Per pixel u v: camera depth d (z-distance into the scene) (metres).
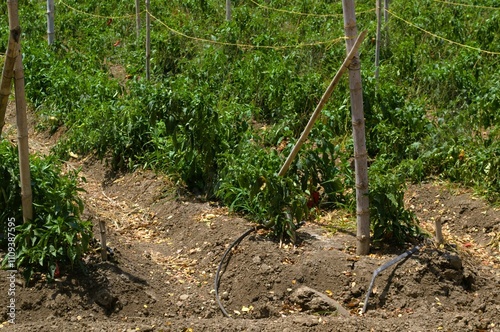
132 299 5.67
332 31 9.77
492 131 7.47
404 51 8.89
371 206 5.96
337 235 6.25
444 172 7.12
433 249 5.86
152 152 7.41
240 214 6.48
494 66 8.94
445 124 7.59
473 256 6.25
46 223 5.61
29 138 8.53
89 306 5.57
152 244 6.45
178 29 10.06
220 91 8.63
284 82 8.22
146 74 8.88
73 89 8.58
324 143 6.64
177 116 6.83
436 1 10.36
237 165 6.34
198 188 6.97
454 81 8.40
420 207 6.93
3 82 5.39
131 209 6.98
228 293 5.85
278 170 6.44
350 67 5.79
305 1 11.02
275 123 8.07
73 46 10.46
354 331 5.30
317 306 5.64
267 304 5.73
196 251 6.24
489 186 6.85
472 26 9.73
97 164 7.77
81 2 12.61
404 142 7.44
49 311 5.52
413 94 8.59
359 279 5.74
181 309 5.70
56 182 5.81
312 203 6.59
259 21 10.09
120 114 7.67
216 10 11.43
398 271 5.75
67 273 5.68
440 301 5.66
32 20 11.67
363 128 5.85
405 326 5.36
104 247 5.82
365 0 11.22
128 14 11.35
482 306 5.62
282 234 6.10
